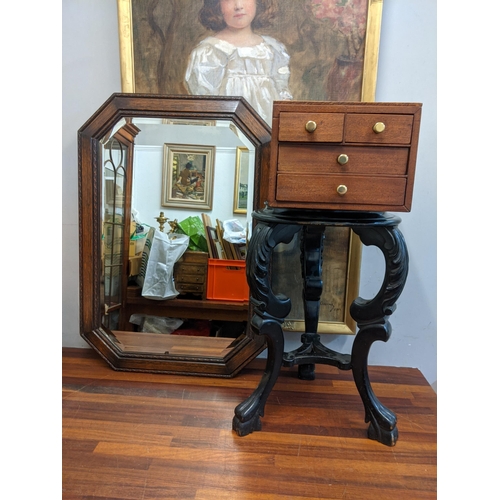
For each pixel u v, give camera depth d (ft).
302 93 3.91
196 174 3.99
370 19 3.69
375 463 2.86
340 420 3.37
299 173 2.74
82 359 4.39
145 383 3.88
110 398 3.59
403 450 3.01
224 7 3.81
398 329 4.39
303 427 3.26
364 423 3.34
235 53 3.88
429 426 3.33
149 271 4.20
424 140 4.03
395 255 2.84
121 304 4.25
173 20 3.86
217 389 3.80
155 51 3.92
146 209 4.11
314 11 3.76
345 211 2.92
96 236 4.05
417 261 4.23
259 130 3.70
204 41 3.88
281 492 2.56
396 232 2.86
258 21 3.82
